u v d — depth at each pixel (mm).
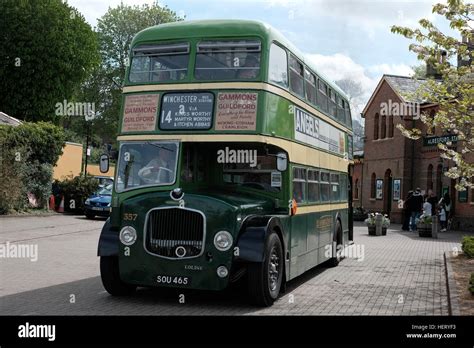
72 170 39938
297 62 12219
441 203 33031
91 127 61062
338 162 16781
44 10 44781
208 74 10328
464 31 12547
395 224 39938
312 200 13383
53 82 45750
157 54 10664
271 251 10016
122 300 10289
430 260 17969
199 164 10766
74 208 32375
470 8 12352
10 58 44656
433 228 27594
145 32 10852
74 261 15125
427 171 38750
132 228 9812
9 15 44375
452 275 13625
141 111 10500
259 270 9711
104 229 10391
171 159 10141
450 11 12500
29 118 45594
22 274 12844
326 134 15133
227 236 9492
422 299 11070
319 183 14211
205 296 10914
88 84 60031
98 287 11492
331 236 15633
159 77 10531
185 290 11469
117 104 59562
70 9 46438
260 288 9719
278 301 10633
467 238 19312
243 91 10164
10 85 45000
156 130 10344
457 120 13531
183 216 9625
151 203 9758
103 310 9367
